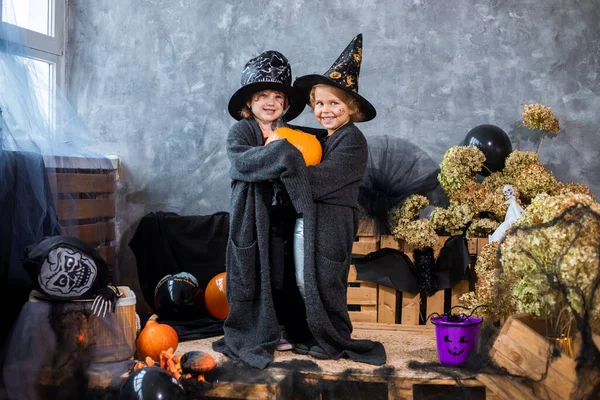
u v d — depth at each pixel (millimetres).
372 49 3943
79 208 3699
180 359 2566
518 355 2320
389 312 3438
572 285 2174
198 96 4148
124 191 4230
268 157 2658
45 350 2541
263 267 2734
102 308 2592
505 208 3324
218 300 3428
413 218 3502
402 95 3912
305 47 4027
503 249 2461
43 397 2492
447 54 3883
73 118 3680
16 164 2910
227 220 3791
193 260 3797
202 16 4137
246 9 4086
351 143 2795
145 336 2723
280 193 2771
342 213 2742
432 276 3346
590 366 2084
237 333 2812
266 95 2918
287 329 2941
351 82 2818
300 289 2789
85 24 4277
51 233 3062
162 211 4035
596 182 3791
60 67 4281
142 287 3834
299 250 2740
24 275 2877
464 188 3486
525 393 2270
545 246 2307
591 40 3793
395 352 2846
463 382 2436
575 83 3809
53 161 3209
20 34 3160
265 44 4070
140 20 4207
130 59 4223
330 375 2525
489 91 3857
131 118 4227
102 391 2482
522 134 3840
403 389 2479
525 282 2385
